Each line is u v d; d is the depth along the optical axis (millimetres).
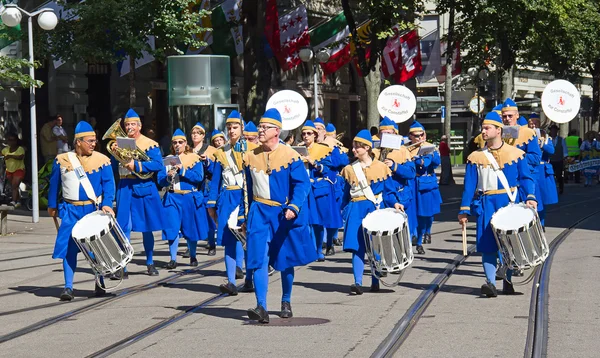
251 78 29766
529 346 8906
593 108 57344
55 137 30328
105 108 35625
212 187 12891
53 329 10180
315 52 37312
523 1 37312
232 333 9711
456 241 19391
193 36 29609
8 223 24391
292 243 10258
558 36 47500
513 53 41438
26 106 33250
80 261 16750
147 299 12242
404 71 38844
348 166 12805
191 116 24875
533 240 11445
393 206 12922
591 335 9375
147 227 14438
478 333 9539
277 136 10359
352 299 11992
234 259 12586
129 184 14477
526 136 15250
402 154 15938
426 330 9758
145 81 37125
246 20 29891
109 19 26375
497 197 11828
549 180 17094
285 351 8797
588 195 35469
